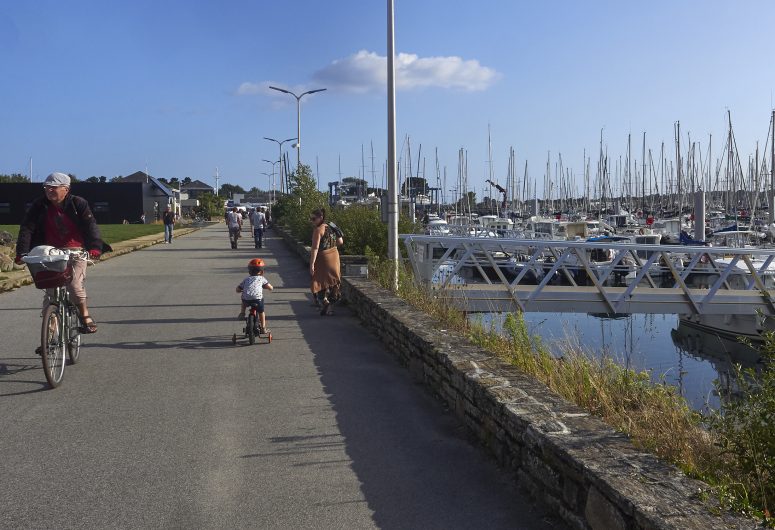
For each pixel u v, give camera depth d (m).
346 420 5.97
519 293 16.81
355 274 13.43
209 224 78.88
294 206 40.81
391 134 13.02
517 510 4.18
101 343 9.46
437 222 52.19
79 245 7.61
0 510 4.21
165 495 4.42
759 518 3.01
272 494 4.44
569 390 5.34
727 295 17.81
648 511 3.06
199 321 11.34
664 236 41.00
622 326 19.19
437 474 4.74
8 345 9.23
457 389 5.90
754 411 3.75
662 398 4.96
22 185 69.19
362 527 3.98
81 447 5.31
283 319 11.49
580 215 69.69
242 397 6.72
